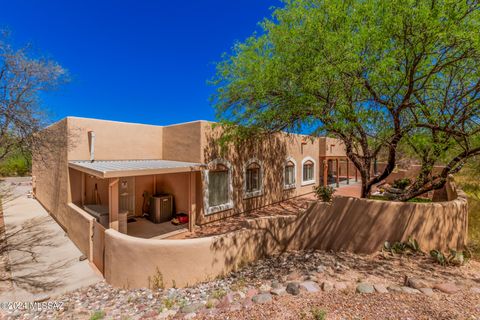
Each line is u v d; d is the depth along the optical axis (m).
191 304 4.42
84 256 7.77
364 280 4.62
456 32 4.77
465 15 4.85
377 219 6.23
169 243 5.95
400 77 6.23
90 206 9.63
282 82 7.55
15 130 7.84
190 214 9.92
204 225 10.55
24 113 7.70
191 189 9.93
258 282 5.38
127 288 6.04
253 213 12.84
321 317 3.26
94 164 9.05
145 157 12.10
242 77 9.13
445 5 4.79
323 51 6.06
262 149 13.89
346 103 6.48
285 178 16.12
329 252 6.74
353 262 5.70
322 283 4.50
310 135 8.20
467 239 6.57
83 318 4.61
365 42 5.82
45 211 13.48
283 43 7.20
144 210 11.94
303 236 7.55
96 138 10.50
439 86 7.26
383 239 6.13
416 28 5.25
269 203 14.52
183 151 11.22
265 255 7.44
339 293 4.07
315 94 6.93
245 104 9.55
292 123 8.67
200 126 10.32
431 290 3.95
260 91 7.85
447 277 4.60
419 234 5.88
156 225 10.54
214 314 3.84
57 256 7.94
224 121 9.92
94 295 5.75
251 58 8.66
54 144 9.30
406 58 5.83
